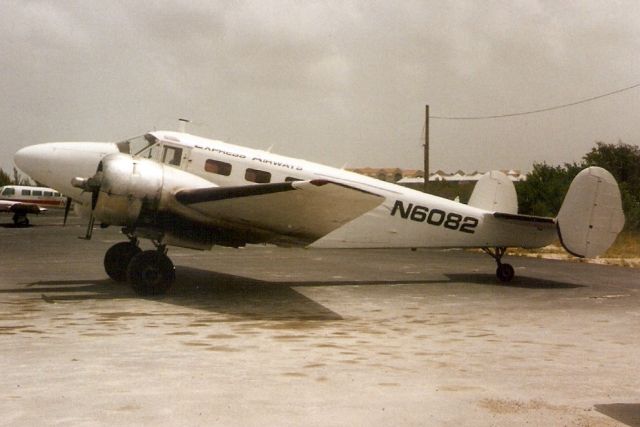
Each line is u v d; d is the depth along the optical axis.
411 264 18.06
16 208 35.69
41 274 13.73
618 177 39.78
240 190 9.95
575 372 6.00
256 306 10.04
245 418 4.45
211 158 11.95
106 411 4.54
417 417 4.55
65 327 7.95
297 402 4.86
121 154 10.71
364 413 4.62
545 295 11.89
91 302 10.02
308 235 11.59
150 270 10.75
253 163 12.20
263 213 10.65
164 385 5.27
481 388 5.37
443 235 13.36
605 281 14.37
